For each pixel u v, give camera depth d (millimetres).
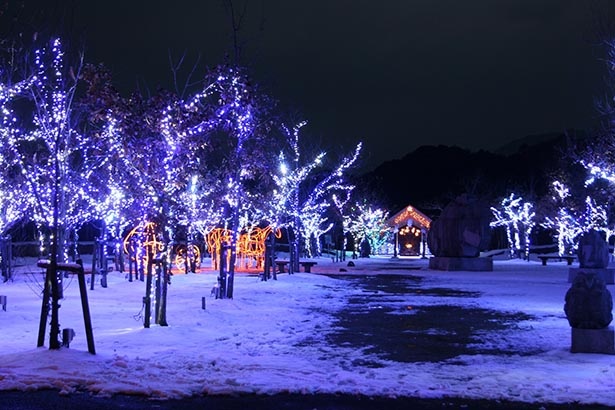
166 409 7824
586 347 11625
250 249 36438
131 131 15648
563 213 51188
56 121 18047
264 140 19875
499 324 15602
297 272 33375
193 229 32031
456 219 39094
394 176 91188
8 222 25172
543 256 45625
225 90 18312
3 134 20172
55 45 18000
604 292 11617
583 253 24438
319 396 8539
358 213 62281
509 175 80312
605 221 47000
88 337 10602
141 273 25891
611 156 36781
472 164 86000
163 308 14047
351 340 13227
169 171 15820
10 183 24688
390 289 25234
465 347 12508
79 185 25594
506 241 70562
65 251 18906
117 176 23344
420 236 63438
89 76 15461
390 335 13898
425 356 11578
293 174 35375
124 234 34281
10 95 19234
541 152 77562
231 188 20078
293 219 37312
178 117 15953
